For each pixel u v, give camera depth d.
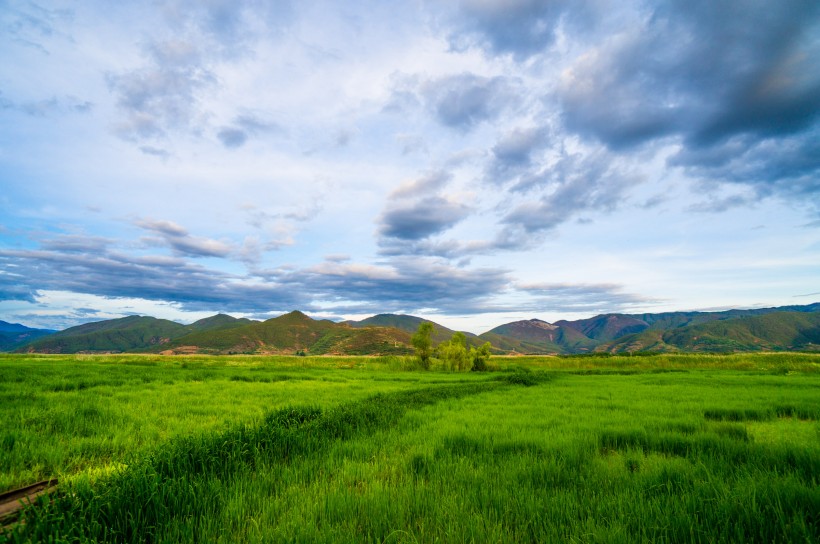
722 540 3.44
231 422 9.65
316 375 30.28
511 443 7.64
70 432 8.55
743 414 11.93
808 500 4.07
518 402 15.70
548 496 4.74
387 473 5.95
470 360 52.81
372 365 56.84
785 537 3.42
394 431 9.11
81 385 18.38
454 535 3.60
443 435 8.32
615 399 16.48
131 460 5.46
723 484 4.71
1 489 5.16
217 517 4.13
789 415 12.74
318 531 3.63
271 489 5.22
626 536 3.51
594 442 7.80
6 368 26.05
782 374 37.31
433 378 32.44
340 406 11.75
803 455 5.87
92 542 3.40
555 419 10.97
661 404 14.49
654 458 6.54
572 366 61.28
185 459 5.44
